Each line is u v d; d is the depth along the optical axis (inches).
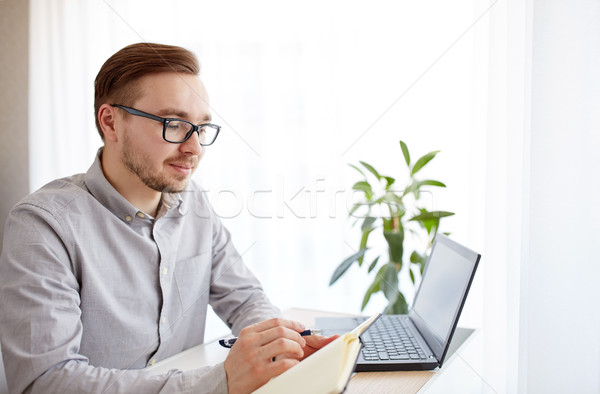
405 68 67.2
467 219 63.7
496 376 55.8
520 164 54.4
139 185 34.2
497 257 57.1
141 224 35.0
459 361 33.8
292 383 19.8
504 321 56.7
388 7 67.8
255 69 70.9
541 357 50.8
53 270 29.0
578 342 49.7
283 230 63.6
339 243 70.2
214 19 72.2
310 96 71.1
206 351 35.2
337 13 70.1
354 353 20.5
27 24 80.9
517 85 54.3
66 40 79.4
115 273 33.3
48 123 81.0
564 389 50.1
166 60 31.4
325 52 70.7
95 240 32.5
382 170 69.0
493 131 56.9
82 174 36.5
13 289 27.4
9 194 82.7
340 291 71.1
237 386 22.6
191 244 39.3
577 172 49.6
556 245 50.4
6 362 26.2
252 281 42.2
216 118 45.4
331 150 70.5
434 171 65.6
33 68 80.7
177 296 37.4
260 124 68.9
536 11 50.8
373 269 68.9
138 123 31.3
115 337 33.2
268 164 65.6
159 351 35.6
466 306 60.1
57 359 25.6
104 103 32.7
